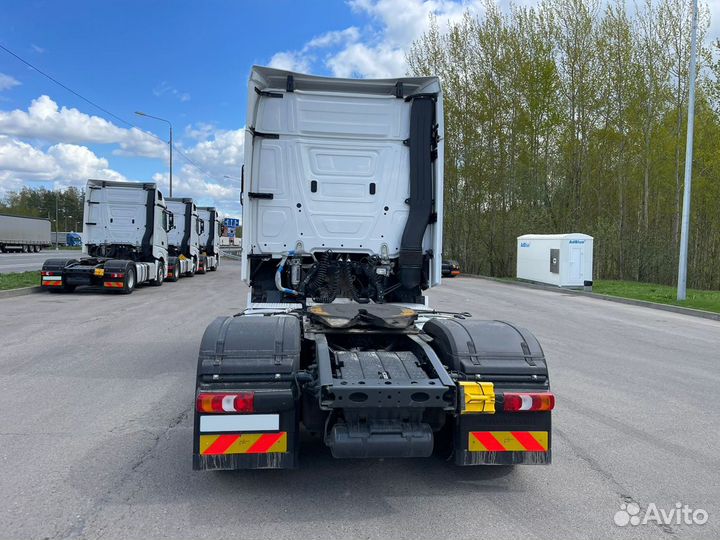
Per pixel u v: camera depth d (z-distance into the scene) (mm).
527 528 3400
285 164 6348
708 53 25281
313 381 3703
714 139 26000
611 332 11805
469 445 3729
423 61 34875
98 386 6477
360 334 4574
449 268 7730
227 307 14477
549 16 30297
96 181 18875
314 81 6293
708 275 28234
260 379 3605
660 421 5590
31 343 9047
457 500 3770
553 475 4219
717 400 6410
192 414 5480
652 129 28453
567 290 22281
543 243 24141
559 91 30562
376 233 6438
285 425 3578
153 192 19234
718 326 13164
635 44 28062
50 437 4797
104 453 4453
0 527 3277
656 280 28578
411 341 4359
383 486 3973
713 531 3408
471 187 34500
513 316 14180
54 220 120188
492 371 3801
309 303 6113
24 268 28016
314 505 3650
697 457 4625
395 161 6441
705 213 27953
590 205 31875
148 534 3232
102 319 11945
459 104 33938
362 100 6379
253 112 6180
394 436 3549
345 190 6406
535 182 31609
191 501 3664
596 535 3336
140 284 21344
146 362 7758
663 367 8250
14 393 6137
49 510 3498
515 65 31219
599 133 30125
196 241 28500
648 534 3357
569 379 7355
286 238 6367
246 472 4145
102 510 3514
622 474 4258
